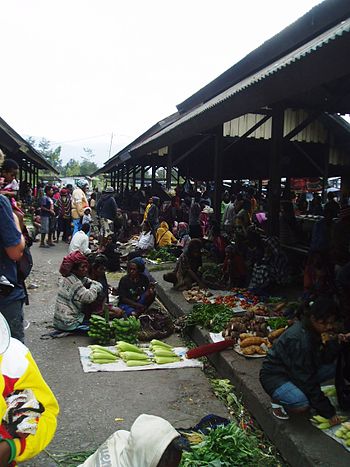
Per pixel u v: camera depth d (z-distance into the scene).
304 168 20.08
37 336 6.45
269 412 3.95
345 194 13.70
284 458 3.59
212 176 26.31
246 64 11.45
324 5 8.02
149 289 7.18
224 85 13.27
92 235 16.80
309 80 4.79
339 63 4.22
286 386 3.71
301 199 18.30
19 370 1.80
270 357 3.87
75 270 6.51
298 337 3.71
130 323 6.14
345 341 3.81
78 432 3.94
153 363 5.48
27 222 19.12
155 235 13.47
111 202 14.41
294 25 8.90
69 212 16.62
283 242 10.47
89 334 6.07
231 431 3.54
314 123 15.60
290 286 8.44
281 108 9.11
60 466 3.34
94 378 5.04
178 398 4.64
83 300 6.39
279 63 5.39
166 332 6.52
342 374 3.88
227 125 14.87
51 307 7.98
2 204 3.37
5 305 3.64
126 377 5.09
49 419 1.86
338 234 7.38
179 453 2.07
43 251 14.30
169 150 13.98
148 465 2.00
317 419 3.72
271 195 9.23
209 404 4.54
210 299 7.56
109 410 4.34
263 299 7.67
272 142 9.19
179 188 19.75
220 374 5.26
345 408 3.89
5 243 3.40
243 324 5.75
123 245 14.72
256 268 8.05
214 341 5.72
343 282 5.47
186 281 8.35
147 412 4.33
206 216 14.92
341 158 17.42
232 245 8.73
